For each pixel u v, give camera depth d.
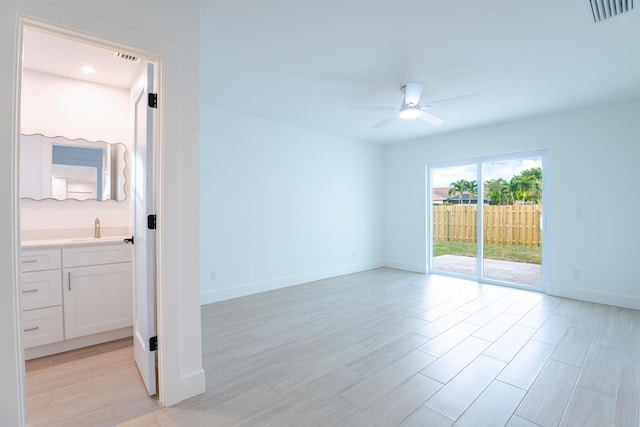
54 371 2.16
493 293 4.09
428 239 5.41
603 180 3.63
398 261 5.79
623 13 1.90
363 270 5.59
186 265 1.82
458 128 4.66
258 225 4.17
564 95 3.29
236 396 1.86
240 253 4.00
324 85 3.07
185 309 1.83
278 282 4.39
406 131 4.86
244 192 4.03
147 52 1.68
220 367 2.20
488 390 1.92
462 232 5.07
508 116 4.03
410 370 2.15
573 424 1.61
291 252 4.55
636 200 3.44
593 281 3.71
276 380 2.03
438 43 2.29
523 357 2.33
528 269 4.34
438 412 1.71
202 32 2.15
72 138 2.88
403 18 1.99
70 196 2.87
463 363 2.25
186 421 1.64
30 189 2.69
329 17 1.98
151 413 1.71
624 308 3.46
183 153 1.80
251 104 3.63
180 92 1.78
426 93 3.27
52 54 2.44
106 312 2.62
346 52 2.43
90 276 2.55
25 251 2.27
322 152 4.93
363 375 2.09
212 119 3.73
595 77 2.85
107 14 1.53
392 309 3.46
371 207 5.74
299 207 4.64
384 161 5.98
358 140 5.48
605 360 2.27
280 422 1.63
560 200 3.93
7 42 1.30
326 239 5.01
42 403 1.80
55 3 1.40
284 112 3.93
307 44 2.32
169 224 1.74
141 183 1.95
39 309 2.33
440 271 5.25
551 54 2.44
